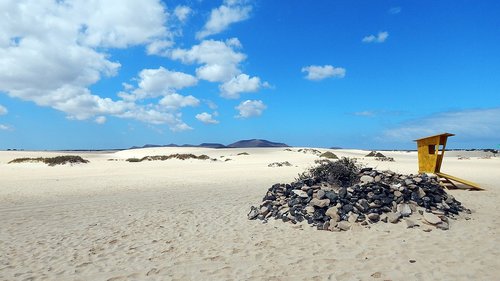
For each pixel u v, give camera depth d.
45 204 15.09
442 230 9.58
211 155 71.81
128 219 11.92
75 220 11.88
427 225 9.88
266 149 83.94
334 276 6.70
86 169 37.28
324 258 7.68
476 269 6.85
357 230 9.62
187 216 12.19
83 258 8.04
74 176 29.00
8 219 12.10
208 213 12.59
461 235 9.14
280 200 12.12
